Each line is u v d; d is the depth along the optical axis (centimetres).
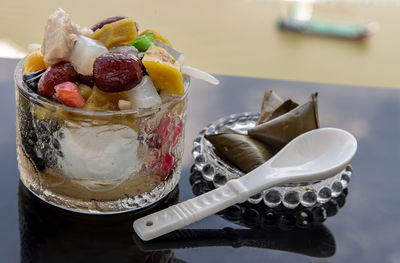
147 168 38
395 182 45
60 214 39
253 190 39
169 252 37
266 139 43
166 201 41
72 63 36
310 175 39
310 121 43
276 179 39
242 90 56
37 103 35
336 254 38
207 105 53
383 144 50
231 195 38
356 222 41
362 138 50
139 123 36
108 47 38
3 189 41
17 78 38
